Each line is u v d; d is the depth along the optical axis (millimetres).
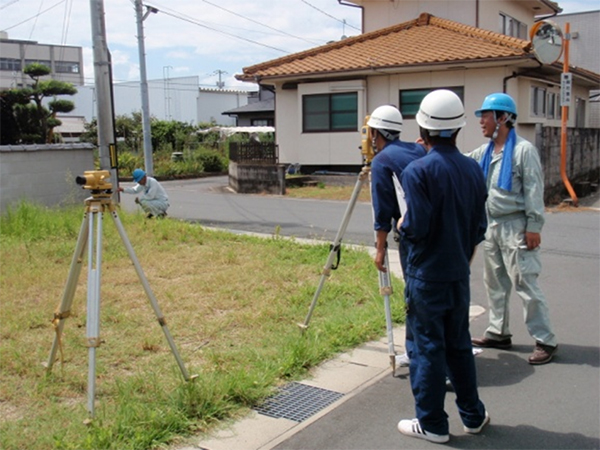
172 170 25781
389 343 4434
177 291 6477
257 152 19922
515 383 4285
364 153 4734
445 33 18844
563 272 7578
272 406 3904
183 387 3809
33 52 60688
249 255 8391
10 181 10844
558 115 21234
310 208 13773
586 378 4340
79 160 12039
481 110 4648
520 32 22609
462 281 3377
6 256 7973
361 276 7086
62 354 4203
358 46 19797
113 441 3287
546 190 13844
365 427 3645
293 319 5590
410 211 3258
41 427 3502
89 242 3646
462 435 3564
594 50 29109
